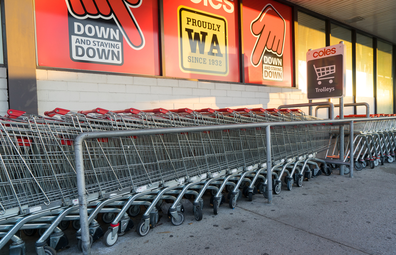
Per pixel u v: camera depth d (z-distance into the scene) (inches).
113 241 94.0
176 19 199.6
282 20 274.4
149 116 112.3
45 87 144.2
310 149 183.0
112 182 101.4
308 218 112.1
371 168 211.9
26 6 136.9
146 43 185.6
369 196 139.8
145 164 107.5
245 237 96.1
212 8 220.7
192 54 208.7
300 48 298.4
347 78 366.3
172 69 197.8
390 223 105.2
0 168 84.6
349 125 191.2
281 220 110.7
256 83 252.1
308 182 172.6
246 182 153.9
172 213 106.4
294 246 88.7
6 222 80.8
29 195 87.4
